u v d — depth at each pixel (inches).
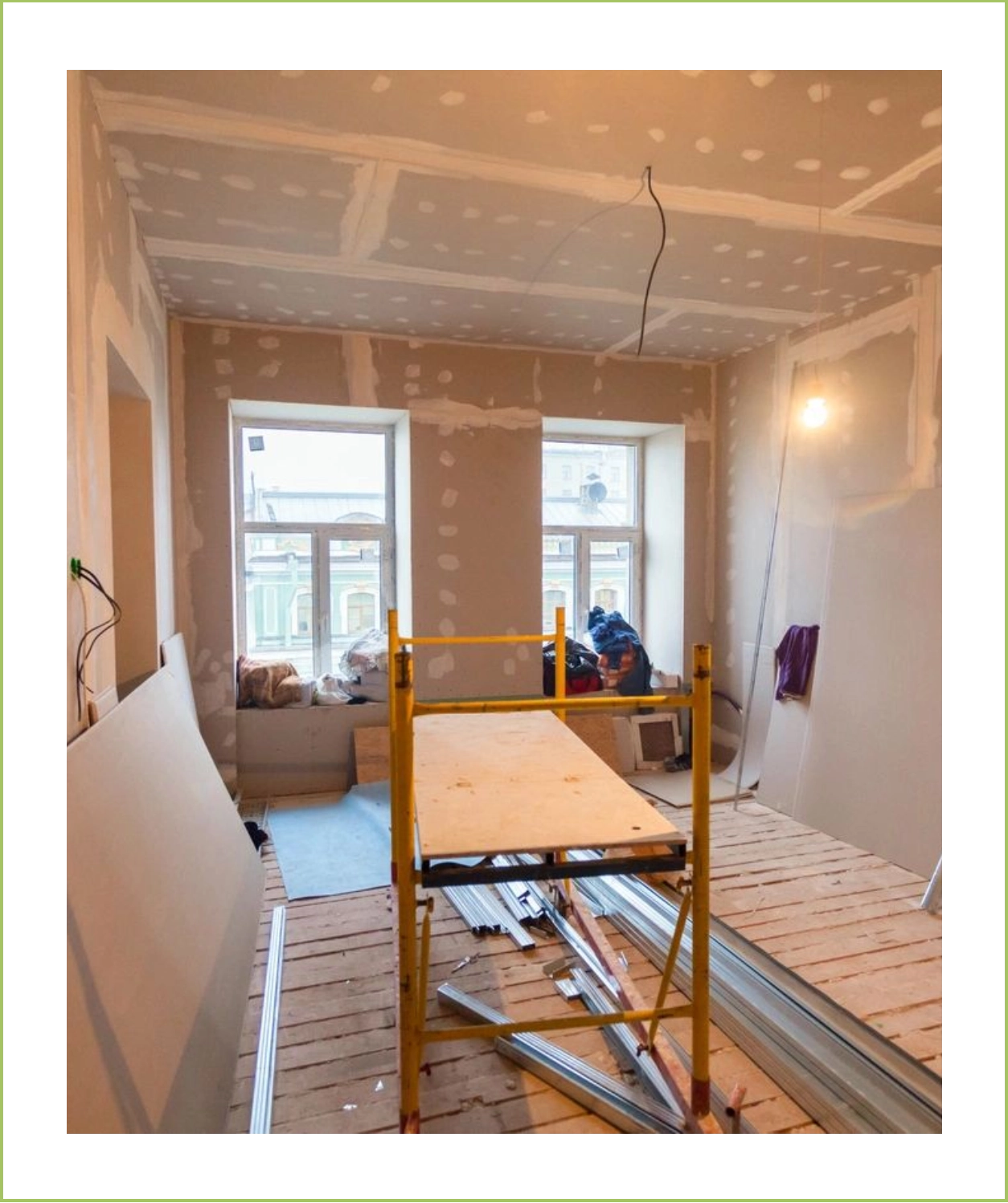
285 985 89.9
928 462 127.0
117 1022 55.6
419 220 105.3
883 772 126.6
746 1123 67.9
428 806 67.1
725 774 174.2
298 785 160.6
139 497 114.4
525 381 170.9
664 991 69.0
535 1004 85.6
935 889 106.6
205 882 86.0
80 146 69.8
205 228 107.1
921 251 116.7
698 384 184.9
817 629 146.4
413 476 163.9
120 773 72.0
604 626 191.0
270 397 153.3
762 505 169.5
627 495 204.2
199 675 152.6
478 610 169.9
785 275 127.3
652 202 100.0
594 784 73.3
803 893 111.9
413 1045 62.6
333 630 178.2
